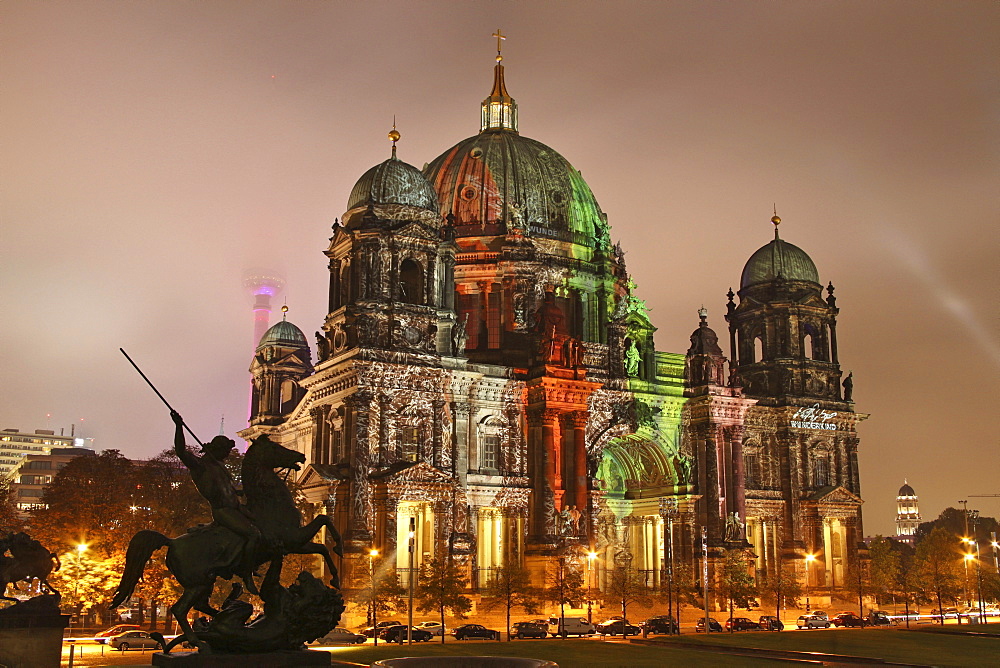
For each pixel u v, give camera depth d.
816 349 141.62
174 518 100.50
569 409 115.62
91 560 92.31
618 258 138.88
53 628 39.75
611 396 123.88
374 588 93.19
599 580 129.62
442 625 85.12
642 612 113.12
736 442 128.25
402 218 112.38
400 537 108.31
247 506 36.44
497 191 133.38
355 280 110.56
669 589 99.00
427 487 105.25
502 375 116.00
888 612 135.25
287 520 36.53
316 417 112.81
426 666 37.97
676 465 125.94
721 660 58.81
